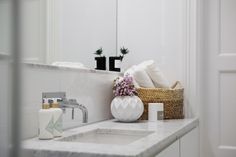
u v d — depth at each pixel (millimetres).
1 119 429
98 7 2053
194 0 2217
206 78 2381
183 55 2238
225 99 2369
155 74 2043
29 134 1188
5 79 428
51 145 1027
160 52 2307
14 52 419
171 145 1320
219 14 2395
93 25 1968
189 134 1801
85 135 1416
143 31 2357
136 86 1965
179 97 2045
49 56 1434
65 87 1454
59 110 1212
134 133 1476
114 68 2160
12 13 414
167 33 2291
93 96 1742
